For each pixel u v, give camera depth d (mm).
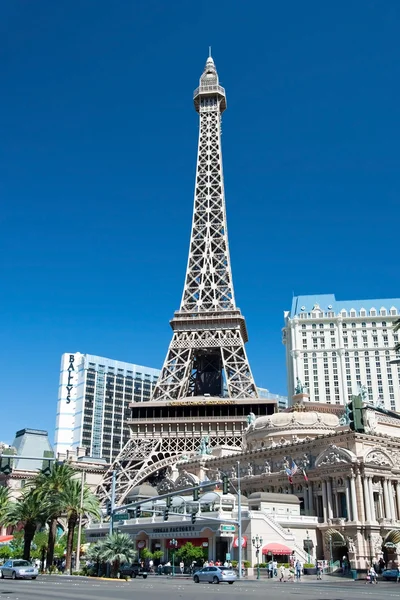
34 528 110750
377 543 111875
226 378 175500
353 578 96062
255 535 107062
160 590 62188
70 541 102688
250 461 143750
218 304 192750
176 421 167625
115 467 161250
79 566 109250
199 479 152500
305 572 104875
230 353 181875
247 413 168250
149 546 126688
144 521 130125
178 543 118312
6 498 133250
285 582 87375
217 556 111750
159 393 177000
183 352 182875
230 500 117312
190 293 197125
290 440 142750
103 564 94938
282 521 113750
